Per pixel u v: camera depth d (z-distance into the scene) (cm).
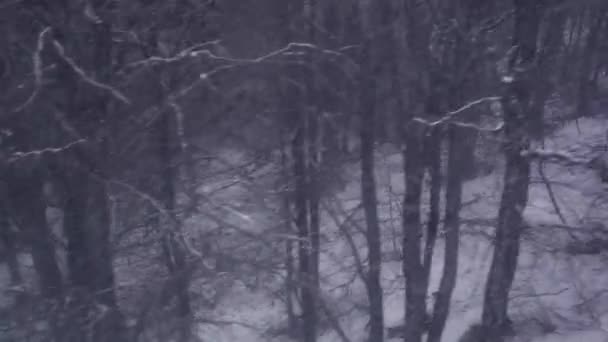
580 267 1020
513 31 792
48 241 548
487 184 991
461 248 1123
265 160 617
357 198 837
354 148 763
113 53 557
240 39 592
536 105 765
